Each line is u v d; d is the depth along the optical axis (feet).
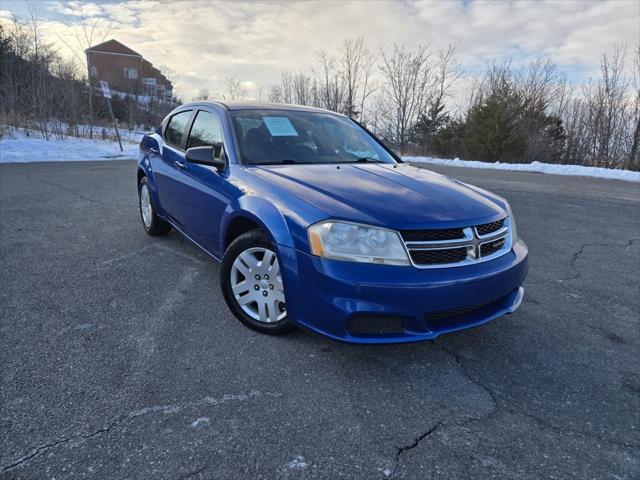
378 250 7.29
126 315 9.84
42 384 7.22
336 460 5.86
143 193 16.46
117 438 6.07
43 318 9.59
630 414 7.03
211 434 6.23
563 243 17.53
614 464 5.96
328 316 7.43
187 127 13.33
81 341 8.66
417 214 7.69
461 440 6.32
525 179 40.42
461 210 8.15
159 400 6.94
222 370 7.83
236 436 6.22
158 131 15.72
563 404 7.25
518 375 8.05
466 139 82.58
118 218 19.07
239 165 10.11
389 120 106.32
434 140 92.63
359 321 7.41
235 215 9.31
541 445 6.28
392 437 6.34
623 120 80.38
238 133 10.93
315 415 6.75
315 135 12.00
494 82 99.35
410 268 7.29
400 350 8.74
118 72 157.99
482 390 7.55
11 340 8.60
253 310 9.36
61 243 15.14
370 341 7.30
